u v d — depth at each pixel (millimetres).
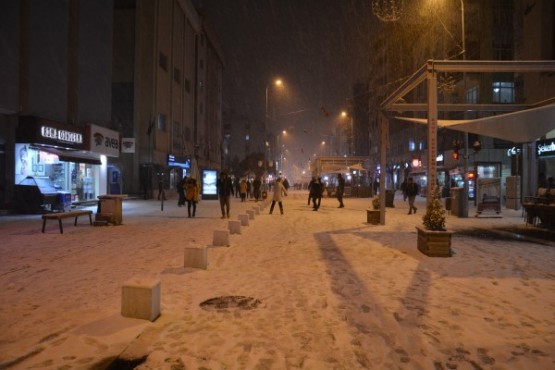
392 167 61281
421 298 5965
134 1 35844
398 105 15250
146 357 3979
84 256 9172
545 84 21031
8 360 3799
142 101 35906
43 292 6262
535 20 22000
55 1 21797
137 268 7965
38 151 20484
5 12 18203
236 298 5973
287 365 3834
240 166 85125
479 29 36906
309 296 6070
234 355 4035
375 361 3926
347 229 14164
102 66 27094
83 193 25188
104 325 4648
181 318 5078
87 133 23953
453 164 37938
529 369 3766
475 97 36188
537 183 22438
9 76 18547
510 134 14438
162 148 38656
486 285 6688
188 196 18500
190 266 8008
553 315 5211
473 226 15062
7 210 19031
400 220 17266
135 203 29297
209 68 61344
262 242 11266
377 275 7391
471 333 4613
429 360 3945
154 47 36281
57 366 3686
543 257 8969
